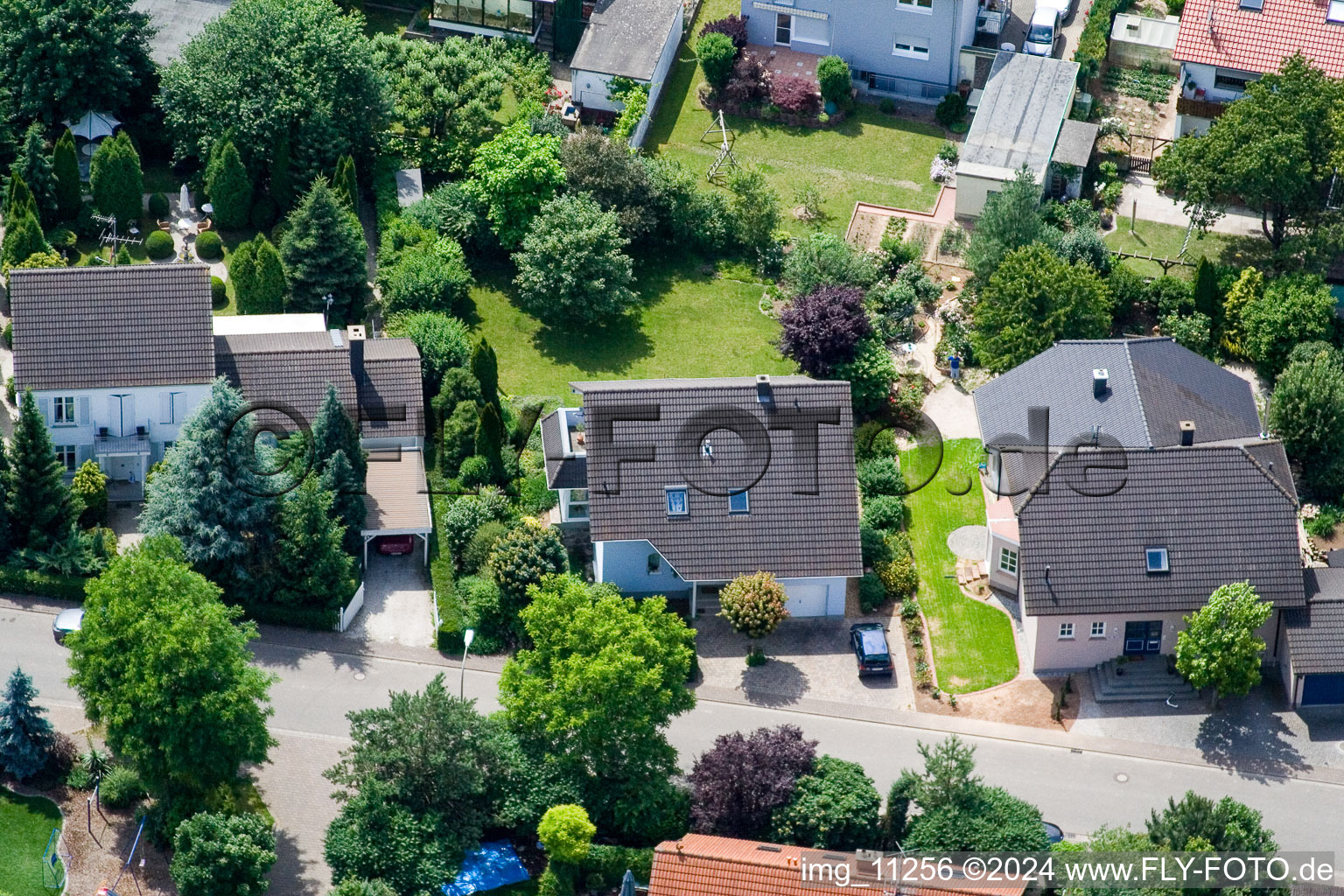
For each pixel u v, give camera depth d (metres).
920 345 125.06
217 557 104.62
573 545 111.44
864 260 125.88
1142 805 100.19
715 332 125.88
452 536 109.62
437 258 123.81
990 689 105.69
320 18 129.50
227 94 125.94
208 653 94.44
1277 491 105.75
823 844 95.00
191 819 93.31
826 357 119.56
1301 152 122.88
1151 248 130.12
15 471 105.94
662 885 89.69
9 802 97.00
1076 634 105.56
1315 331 120.50
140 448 111.75
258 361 112.81
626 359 123.56
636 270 130.12
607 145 128.12
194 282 111.94
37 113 127.25
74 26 125.69
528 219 127.44
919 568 111.75
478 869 95.19
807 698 104.81
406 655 105.94
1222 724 103.94
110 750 98.94
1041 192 129.12
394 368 115.12
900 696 105.19
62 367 110.06
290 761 100.12
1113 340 112.88
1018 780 101.06
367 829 94.00
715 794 95.62
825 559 107.25
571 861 94.12
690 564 106.56
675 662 98.19
